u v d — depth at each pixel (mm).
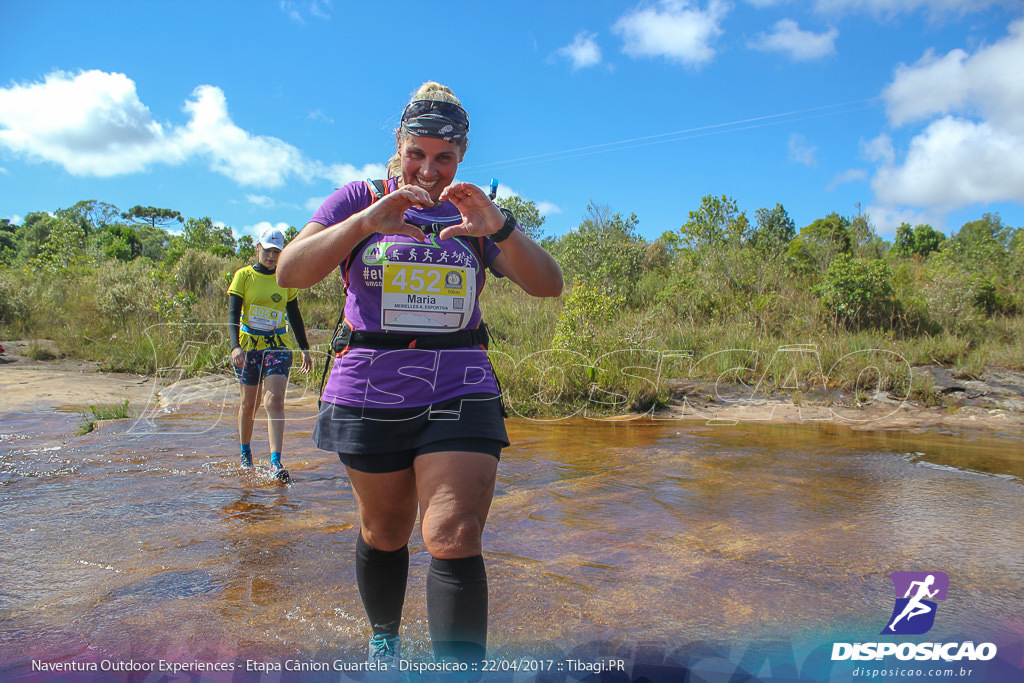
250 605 2365
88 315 12672
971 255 18438
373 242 1897
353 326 1921
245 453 4559
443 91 1962
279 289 4547
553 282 1982
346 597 2445
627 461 4805
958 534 3182
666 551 2943
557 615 2293
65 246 21172
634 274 14828
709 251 14016
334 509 3568
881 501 3775
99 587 2512
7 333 11953
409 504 1952
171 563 2764
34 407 6867
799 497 3848
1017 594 2484
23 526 3225
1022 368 9031
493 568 2738
